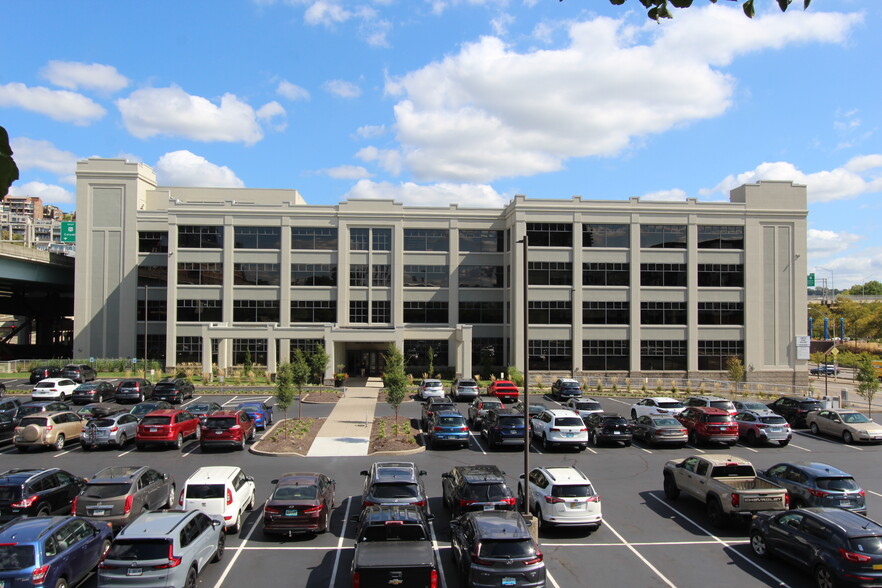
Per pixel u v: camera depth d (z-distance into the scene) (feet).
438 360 199.00
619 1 15.62
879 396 175.42
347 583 46.96
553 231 189.98
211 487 56.70
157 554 41.16
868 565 43.21
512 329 192.54
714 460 64.08
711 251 193.67
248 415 99.25
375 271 200.44
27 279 227.81
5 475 58.70
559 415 94.27
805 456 91.15
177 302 197.77
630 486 74.69
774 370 192.65
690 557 52.80
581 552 53.93
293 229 200.44
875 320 349.61
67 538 44.80
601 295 190.08
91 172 208.23
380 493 55.52
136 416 100.17
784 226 196.03
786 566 50.85
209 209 197.98
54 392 138.31
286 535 57.26
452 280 202.80
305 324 193.88
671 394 159.74
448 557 52.80
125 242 207.82
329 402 142.10
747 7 15.14
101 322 207.31
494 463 85.15
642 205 191.83
